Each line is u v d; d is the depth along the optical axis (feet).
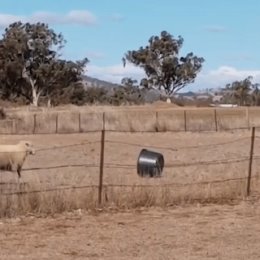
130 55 362.12
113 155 84.94
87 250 33.55
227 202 49.16
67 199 44.68
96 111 155.53
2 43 315.78
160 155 60.49
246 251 33.04
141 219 42.57
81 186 47.44
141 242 35.58
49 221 41.39
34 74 316.81
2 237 36.83
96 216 43.24
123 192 47.34
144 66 360.07
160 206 47.09
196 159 78.84
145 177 58.39
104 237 37.01
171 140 108.58
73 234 37.81
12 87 320.09
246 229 39.29
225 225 40.63
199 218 43.06
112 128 125.08
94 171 63.72
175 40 355.77
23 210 43.16
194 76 356.38
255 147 93.76
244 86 424.46
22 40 311.47
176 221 42.01
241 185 52.29
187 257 31.76
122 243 35.32
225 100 426.10
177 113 181.37
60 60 326.65
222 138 110.93
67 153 85.76
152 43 358.02
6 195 43.80
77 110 165.89
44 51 316.40
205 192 50.06
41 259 31.45
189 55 357.61
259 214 44.57
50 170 64.28
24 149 63.26
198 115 174.29
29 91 322.55
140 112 173.58
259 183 54.95
